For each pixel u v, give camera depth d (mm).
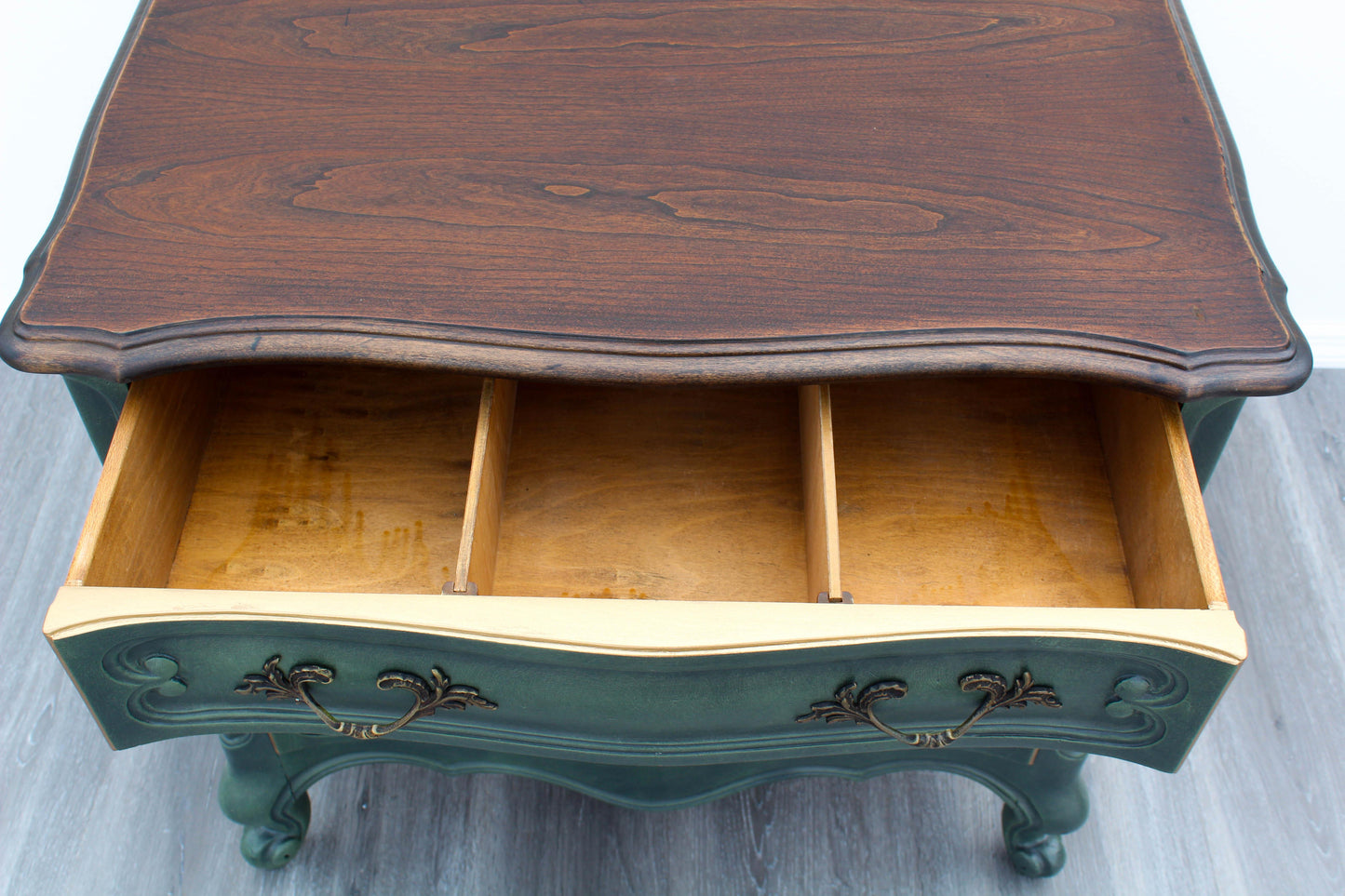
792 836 1184
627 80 925
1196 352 780
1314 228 1463
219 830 1167
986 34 966
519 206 840
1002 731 837
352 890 1138
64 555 1347
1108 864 1165
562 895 1145
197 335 769
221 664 764
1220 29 1348
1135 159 881
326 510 921
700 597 890
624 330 775
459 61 935
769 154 876
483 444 822
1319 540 1403
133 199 837
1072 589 901
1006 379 1010
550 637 698
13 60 1371
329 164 863
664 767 971
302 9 968
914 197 852
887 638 702
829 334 775
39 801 1170
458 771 1011
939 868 1163
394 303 783
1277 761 1230
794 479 947
